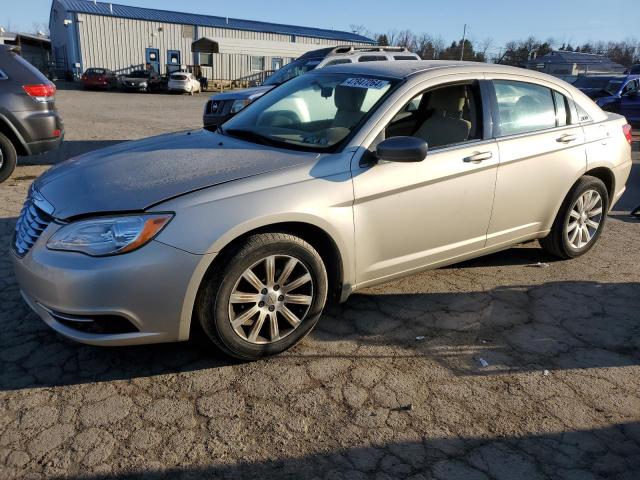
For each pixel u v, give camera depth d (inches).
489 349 133.8
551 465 97.0
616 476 95.1
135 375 118.7
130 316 107.3
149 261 105.6
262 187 116.5
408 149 123.7
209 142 145.6
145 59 1603.1
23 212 127.6
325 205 122.0
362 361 127.0
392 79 145.7
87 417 105.2
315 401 112.2
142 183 116.4
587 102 186.1
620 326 146.9
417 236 141.8
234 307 119.0
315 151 131.6
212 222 109.5
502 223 161.6
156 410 107.9
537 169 163.8
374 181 129.6
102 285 104.6
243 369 122.2
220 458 96.0
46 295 109.2
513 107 162.6
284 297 123.3
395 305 154.6
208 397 112.3
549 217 175.8
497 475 94.3
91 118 628.1
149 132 516.1
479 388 118.3
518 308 155.3
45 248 110.8
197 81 1375.5
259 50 1333.7
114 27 1531.7
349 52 444.1
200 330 119.2
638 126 624.1
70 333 110.5
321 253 131.3
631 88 644.7
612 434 105.5
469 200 149.0
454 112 151.9
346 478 92.6
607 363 129.4
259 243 115.2
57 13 1679.4
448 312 151.4
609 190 196.4
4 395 110.6
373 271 136.9
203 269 109.4
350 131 133.6
